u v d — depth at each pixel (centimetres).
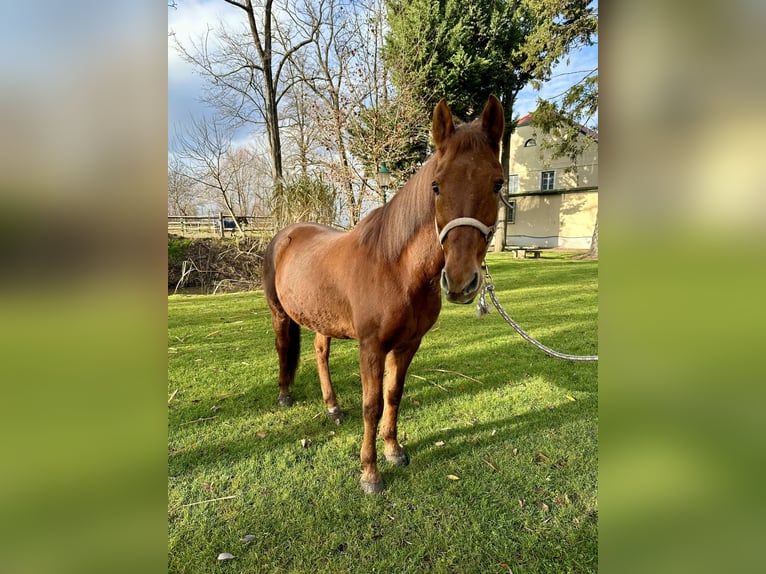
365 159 971
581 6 1017
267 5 1035
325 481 203
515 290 709
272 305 274
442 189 134
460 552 160
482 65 1151
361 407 282
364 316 181
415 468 211
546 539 165
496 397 290
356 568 153
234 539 167
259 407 282
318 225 278
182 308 592
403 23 1082
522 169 2061
